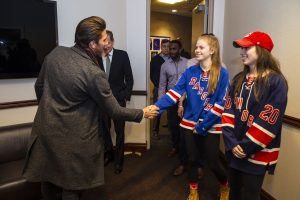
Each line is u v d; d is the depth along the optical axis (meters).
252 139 1.31
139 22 3.06
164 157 3.09
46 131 1.33
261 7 2.12
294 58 1.74
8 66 2.35
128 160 3.00
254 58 1.38
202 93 1.83
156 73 3.88
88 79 1.28
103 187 2.36
